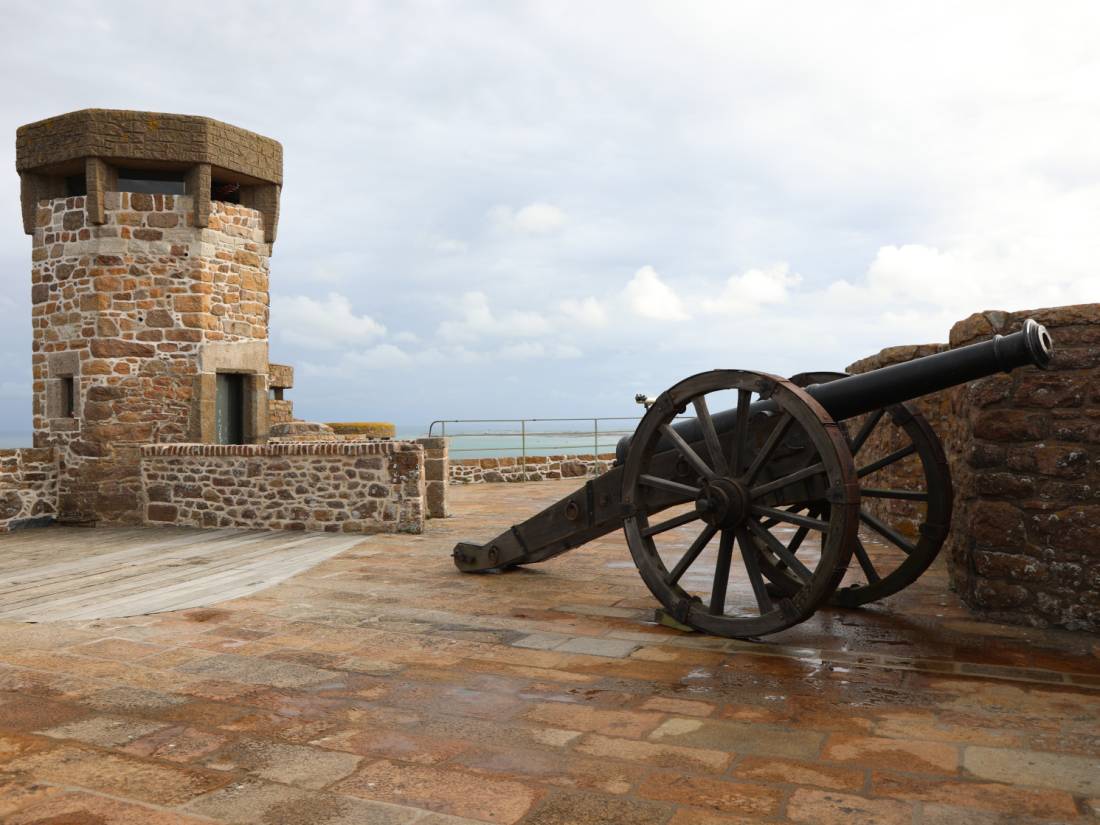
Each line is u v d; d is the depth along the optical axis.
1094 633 4.93
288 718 3.59
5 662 4.47
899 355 7.93
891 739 3.31
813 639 4.85
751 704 3.73
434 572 7.14
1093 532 4.95
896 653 4.54
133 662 4.47
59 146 11.05
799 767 3.05
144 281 11.27
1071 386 5.02
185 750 3.24
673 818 2.66
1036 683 4.02
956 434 6.07
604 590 6.39
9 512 10.66
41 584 6.81
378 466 9.46
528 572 7.13
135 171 11.54
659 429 5.15
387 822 2.64
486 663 4.43
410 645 4.80
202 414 11.45
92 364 11.14
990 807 2.73
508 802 2.78
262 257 12.51
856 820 2.64
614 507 5.82
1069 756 3.14
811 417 4.31
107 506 11.06
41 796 2.83
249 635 5.05
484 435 16.89
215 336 11.68
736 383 4.67
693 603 5.02
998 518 5.22
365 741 3.32
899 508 8.23
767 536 4.60
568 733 3.40
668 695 3.86
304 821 2.65
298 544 8.78
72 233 11.30
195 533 9.94
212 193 12.46
